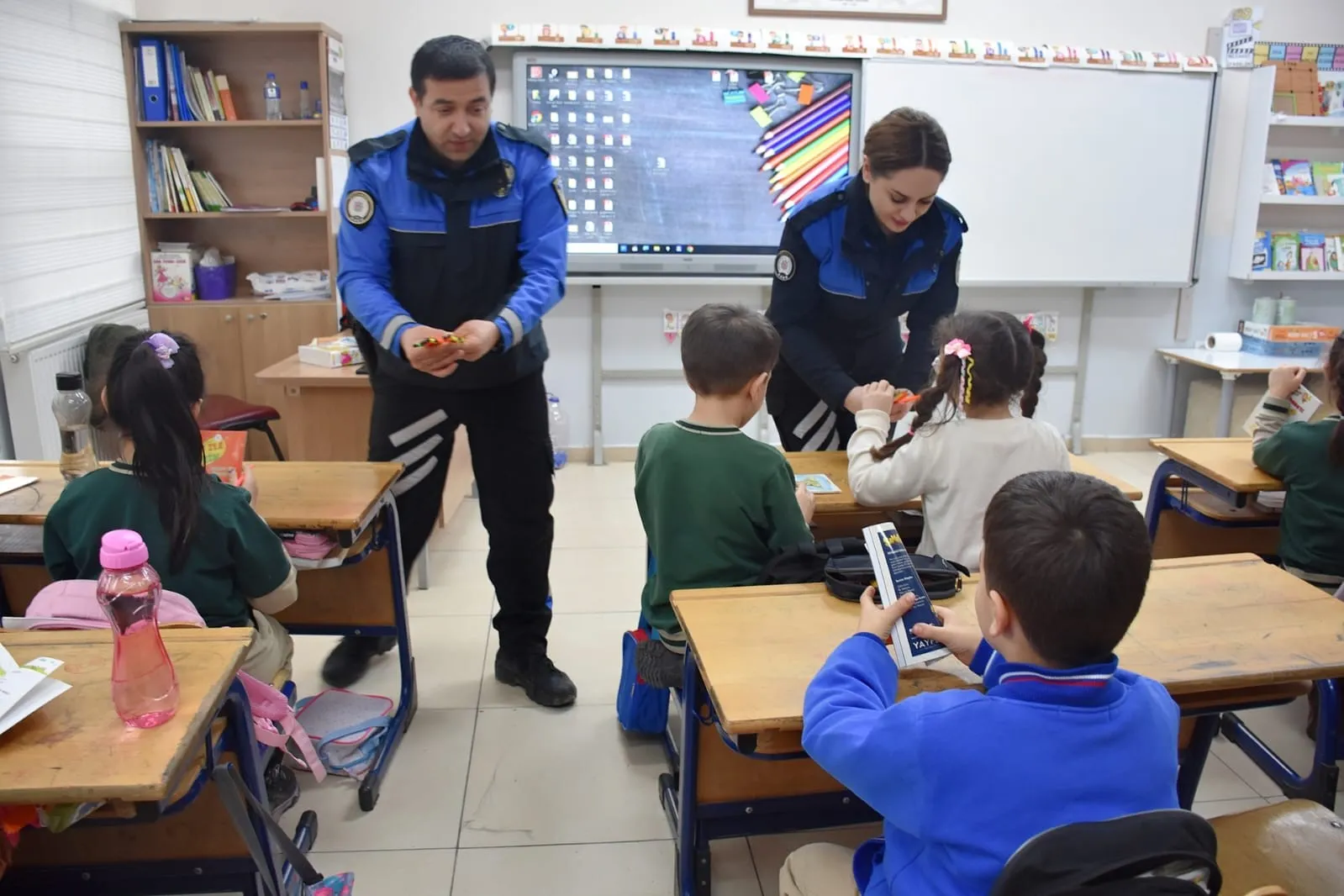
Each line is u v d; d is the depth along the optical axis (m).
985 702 1.00
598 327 4.74
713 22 4.49
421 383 2.34
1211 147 4.80
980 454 1.82
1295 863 1.29
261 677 1.79
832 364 2.38
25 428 3.39
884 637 1.30
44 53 3.46
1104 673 1.00
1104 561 0.96
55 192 3.54
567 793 2.19
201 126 4.27
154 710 1.18
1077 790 0.96
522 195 2.25
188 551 1.64
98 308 3.87
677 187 4.54
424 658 2.81
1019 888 0.88
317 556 2.01
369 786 2.12
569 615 3.11
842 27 4.57
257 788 1.48
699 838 1.71
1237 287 5.08
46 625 1.47
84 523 1.64
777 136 4.53
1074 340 5.06
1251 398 4.82
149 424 1.59
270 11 4.29
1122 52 4.62
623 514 4.12
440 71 2.00
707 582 1.85
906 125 2.10
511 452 2.45
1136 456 5.09
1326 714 1.86
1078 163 4.72
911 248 2.37
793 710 1.28
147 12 4.22
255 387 4.38
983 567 1.07
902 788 1.01
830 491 2.12
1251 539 2.79
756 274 4.66
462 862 1.97
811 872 1.38
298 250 4.55
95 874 1.54
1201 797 2.20
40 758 1.11
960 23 4.62
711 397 1.86
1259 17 4.62
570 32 4.29
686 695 1.62
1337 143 4.98
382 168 2.17
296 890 1.72
